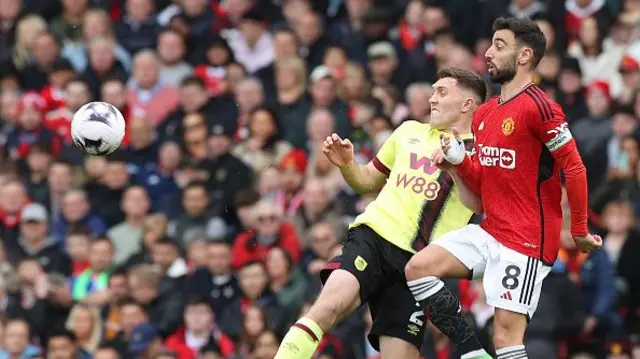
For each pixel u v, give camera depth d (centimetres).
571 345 5131
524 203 3312
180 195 6006
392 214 3541
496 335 3331
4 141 6550
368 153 5878
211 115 6278
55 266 5750
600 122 5975
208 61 6669
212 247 5447
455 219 3534
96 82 6681
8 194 6019
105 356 5247
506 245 3316
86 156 6222
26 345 5438
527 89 3306
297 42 6675
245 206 5750
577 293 5119
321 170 5844
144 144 6219
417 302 3500
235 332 5259
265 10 6975
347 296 3488
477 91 3562
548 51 6375
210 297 5331
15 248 5856
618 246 5372
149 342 5278
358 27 6788
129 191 5859
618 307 5266
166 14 7056
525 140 3284
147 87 6519
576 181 3266
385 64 6406
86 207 6031
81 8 7081
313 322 3450
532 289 3309
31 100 6569
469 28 6750
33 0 7125
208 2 6938
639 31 6531
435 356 4944
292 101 6247
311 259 5488
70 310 5581
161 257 5591
